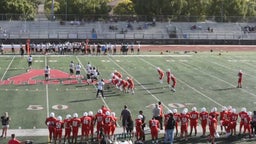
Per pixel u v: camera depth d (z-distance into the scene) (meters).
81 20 70.06
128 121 22.11
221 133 23.17
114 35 65.38
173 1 75.88
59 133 20.88
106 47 52.00
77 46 51.72
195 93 31.92
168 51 55.88
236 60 48.53
